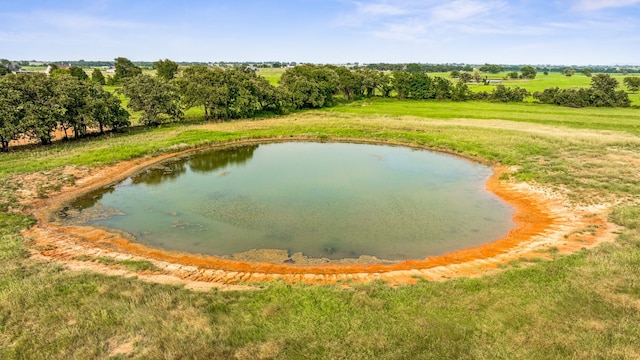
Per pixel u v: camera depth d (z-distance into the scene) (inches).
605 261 531.2
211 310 435.8
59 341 377.7
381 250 650.8
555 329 390.3
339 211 832.9
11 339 384.8
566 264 531.5
